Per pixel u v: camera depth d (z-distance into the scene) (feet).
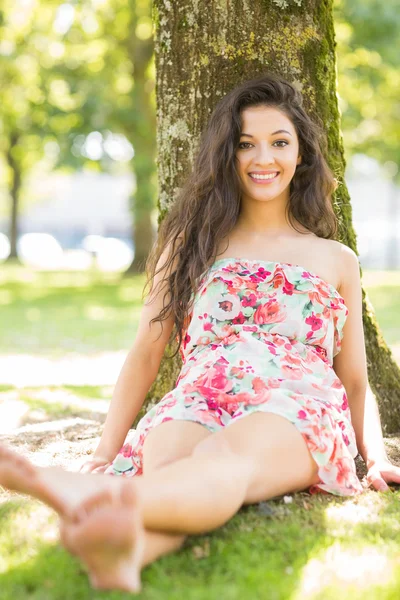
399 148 62.75
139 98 53.47
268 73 11.87
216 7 11.98
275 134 10.33
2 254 135.03
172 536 7.21
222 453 7.80
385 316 36.45
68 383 21.47
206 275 10.14
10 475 6.61
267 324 9.75
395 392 13.37
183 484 7.04
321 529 8.00
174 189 12.66
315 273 10.21
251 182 10.37
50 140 53.88
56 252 137.39
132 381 10.53
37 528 8.09
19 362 25.71
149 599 6.32
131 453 9.19
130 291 54.70
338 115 12.80
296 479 8.47
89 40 55.11
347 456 9.09
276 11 11.94
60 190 143.23
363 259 115.14
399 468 9.73
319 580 6.72
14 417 15.81
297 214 10.93
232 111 10.43
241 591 6.49
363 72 50.37
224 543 7.51
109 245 135.03
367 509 8.64
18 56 53.31
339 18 47.24
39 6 54.39
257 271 9.91
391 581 6.71
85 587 6.54
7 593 6.53
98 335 32.60
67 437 13.23
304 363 9.56
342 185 12.93
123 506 6.21
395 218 121.90
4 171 103.04
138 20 53.26
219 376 8.96
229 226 10.45
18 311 42.70
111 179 150.20
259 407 8.46
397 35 48.11
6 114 57.62
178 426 8.41
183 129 12.42
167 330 10.60
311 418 8.56
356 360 10.58
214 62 12.07
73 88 52.90
